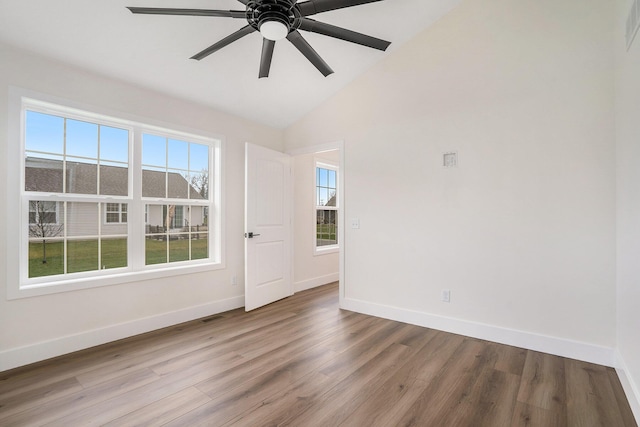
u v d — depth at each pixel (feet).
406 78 10.73
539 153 8.46
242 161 12.72
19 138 7.51
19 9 6.67
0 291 7.25
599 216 7.72
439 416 5.68
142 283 9.71
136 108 9.56
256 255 12.38
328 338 9.30
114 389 6.50
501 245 8.99
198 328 10.11
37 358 7.70
